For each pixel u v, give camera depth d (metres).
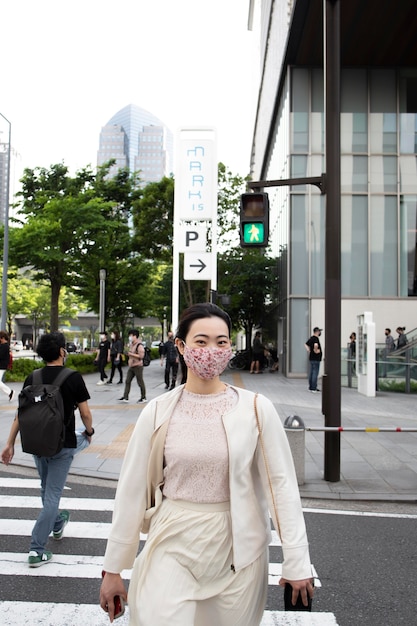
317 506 5.98
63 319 60.50
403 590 3.88
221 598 1.98
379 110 23.05
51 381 4.26
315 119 23.28
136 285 29.17
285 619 3.42
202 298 28.94
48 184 27.62
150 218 27.23
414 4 18.62
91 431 4.50
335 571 4.20
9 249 23.17
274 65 30.23
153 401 2.21
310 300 22.70
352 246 22.69
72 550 4.52
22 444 4.08
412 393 16.66
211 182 12.88
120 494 2.14
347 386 19.20
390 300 22.48
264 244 8.03
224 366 2.09
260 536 2.09
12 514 5.48
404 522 5.45
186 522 2.01
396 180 22.81
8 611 3.47
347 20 19.62
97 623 3.34
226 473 2.05
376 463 7.84
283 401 14.59
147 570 1.99
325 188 7.03
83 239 23.89
